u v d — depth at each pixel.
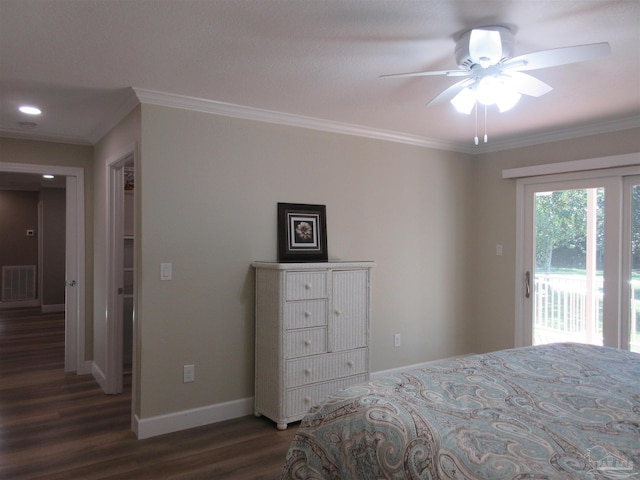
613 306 3.75
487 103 2.37
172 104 3.11
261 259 3.51
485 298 4.75
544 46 2.28
